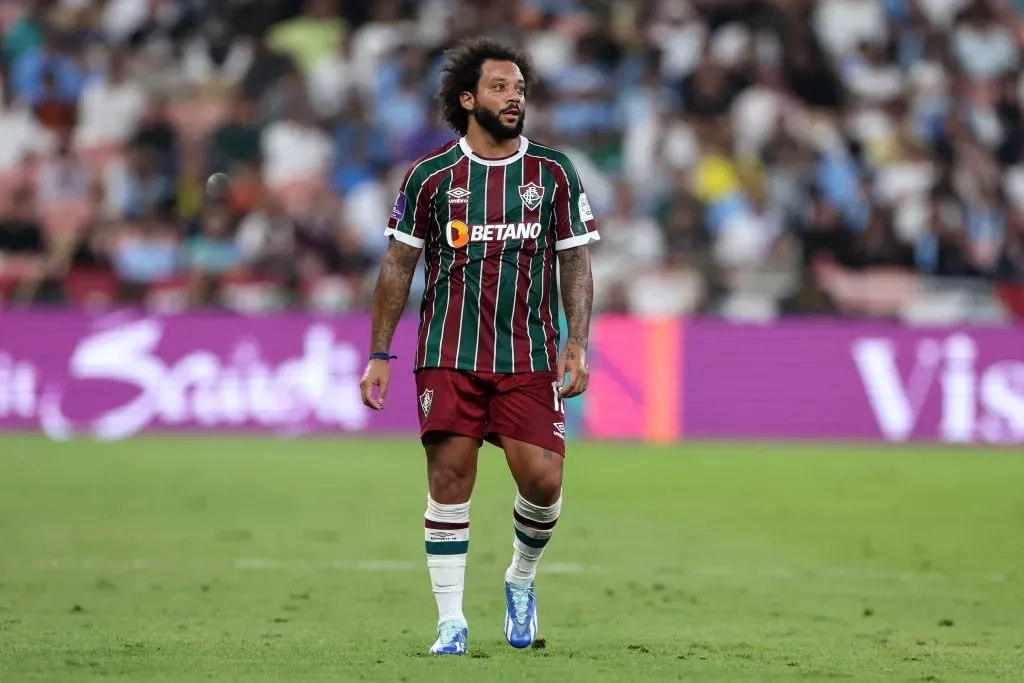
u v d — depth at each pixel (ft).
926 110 239.30
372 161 224.12
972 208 225.76
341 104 228.63
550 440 62.39
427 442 63.57
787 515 125.80
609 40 239.71
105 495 134.51
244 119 229.25
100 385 189.37
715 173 224.33
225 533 112.37
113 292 209.36
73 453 168.04
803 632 73.61
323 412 188.96
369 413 189.26
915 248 218.79
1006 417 186.91
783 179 226.38
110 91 230.48
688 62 239.09
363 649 65.16
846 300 215.31
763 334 189.47
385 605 80.89
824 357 189.16
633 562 99.76
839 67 242.17
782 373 189.37
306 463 160.04
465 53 63.31
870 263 217.36
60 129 229.66
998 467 162.30
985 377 187.32
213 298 207.51
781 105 234.38
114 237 214.90
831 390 188.75
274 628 72.23
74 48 236.63
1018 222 227.81
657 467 160.04
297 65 231.50
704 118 234.17
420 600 82.89
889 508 130.72
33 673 57.82
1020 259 224.53
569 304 63.10
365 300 207.00
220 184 218.79
